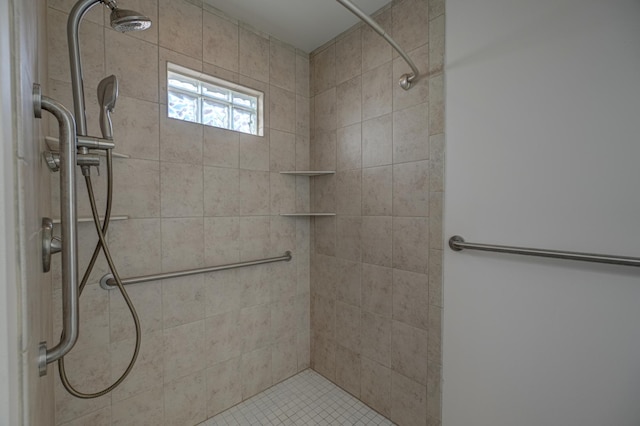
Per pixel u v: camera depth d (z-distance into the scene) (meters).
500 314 1.06
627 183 0.80
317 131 1.81
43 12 0.83
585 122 0.86
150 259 1.25
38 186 0.52
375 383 1.50
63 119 0.47
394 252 1.41
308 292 1.89
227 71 1.48
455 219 1.17
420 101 1.28
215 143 1.45
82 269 1.10
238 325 1.56
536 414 0.98
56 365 1.02
